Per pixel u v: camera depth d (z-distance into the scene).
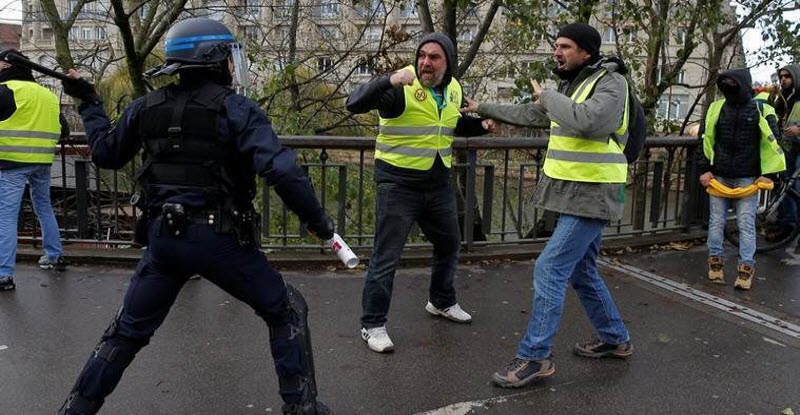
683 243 6.66
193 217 2.46
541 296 3.42
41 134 4.92
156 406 3.16
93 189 7.45
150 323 2.61
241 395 3.29
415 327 4.32
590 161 3.27
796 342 4.16
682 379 3.58
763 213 6.70
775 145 5.11
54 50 10.79
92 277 5.23
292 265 5.61
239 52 2.54
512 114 3.70
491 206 6.25
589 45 3.28
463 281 5.36
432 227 4.11
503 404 3.27
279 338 2.70
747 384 3.53
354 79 10.55
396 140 3.78
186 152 2.43
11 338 3.94
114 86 11.52
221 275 2.54
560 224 3.39
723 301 4.97
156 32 8.84
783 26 9.09
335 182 7.49
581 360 3.82
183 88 2.49
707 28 8.34
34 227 5.83
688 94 11.75
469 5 8.77
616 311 3.80
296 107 9.94
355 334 4.17
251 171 2.55
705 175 5.43
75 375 3.47
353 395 3.34
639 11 8.01
